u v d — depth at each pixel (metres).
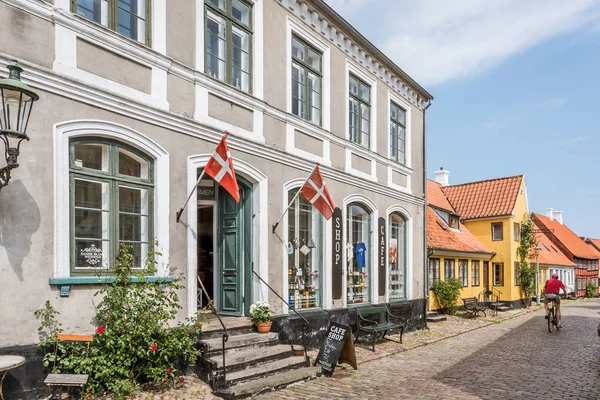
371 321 10.68
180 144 7.14
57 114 5.61
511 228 24.02
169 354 6.16
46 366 5.30
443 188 28.03
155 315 6.08
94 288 5.86
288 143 9.40
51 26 5.64
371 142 12.46
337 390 6.86
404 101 14.34
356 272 11.70
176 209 7.02
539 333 13.99
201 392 6.23
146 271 6.23
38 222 5.36
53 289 5.45
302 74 10.09
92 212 6.08
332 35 10.88
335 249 10.65
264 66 8.88
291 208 9.59
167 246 6.82
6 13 5.24
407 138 14.48
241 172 8.24
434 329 14.25
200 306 9.13
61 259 5.55
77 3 6.04
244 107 8.37
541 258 29.88
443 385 7.30
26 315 5.21
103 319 5.78
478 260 22.64
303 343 9.26
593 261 43.31
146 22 6.89
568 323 17.19
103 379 5.60
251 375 6.68
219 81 7.81
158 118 6.78
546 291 14.83
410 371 8.27
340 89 11.20
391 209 13.14
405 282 13.92
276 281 8.89
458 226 23.86
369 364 8.77
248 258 8.61
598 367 8.85
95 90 5.98
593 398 6.74
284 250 9.12
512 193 24.91
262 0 8.87
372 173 12.38
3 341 5.02
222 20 8.12
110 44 6.23
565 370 8.55
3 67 5.15
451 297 17.69
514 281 24.17
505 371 8.40
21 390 5.13
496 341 12.20
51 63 5.62
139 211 6.68
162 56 6.89
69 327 5.58
